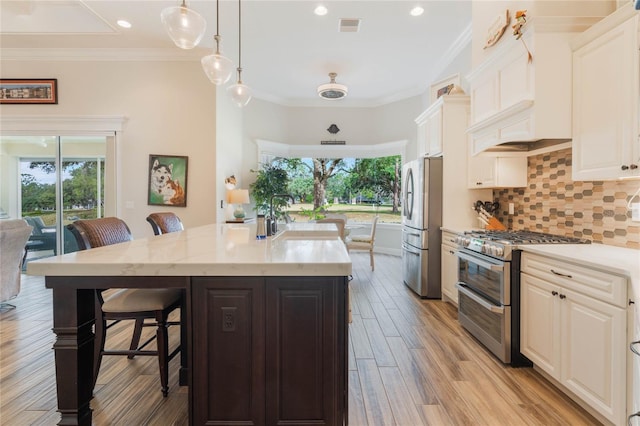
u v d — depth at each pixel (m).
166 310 1.97
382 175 6.93
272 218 2.45
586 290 1.74
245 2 3.41
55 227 4.98
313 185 7.22
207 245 1.84
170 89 4.76
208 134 4.79
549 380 2.13
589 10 2.23
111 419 1.76
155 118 4.76
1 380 2.15
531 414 1.80
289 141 6.92
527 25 2.21
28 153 4.92
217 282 1.37
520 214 3.27
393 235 6.73
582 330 1.77
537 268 2.14
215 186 4.82
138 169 4.78
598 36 1.94
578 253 1.91
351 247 5.32
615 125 1.83
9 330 2.96
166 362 1.97
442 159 3.84
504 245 2.33
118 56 4.70
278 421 1.39
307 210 7.18
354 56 4.70
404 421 1.75
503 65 2.57
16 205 4.97
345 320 1.39
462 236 3.02
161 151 4.78
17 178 4.96
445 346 2.66
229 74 2.76
